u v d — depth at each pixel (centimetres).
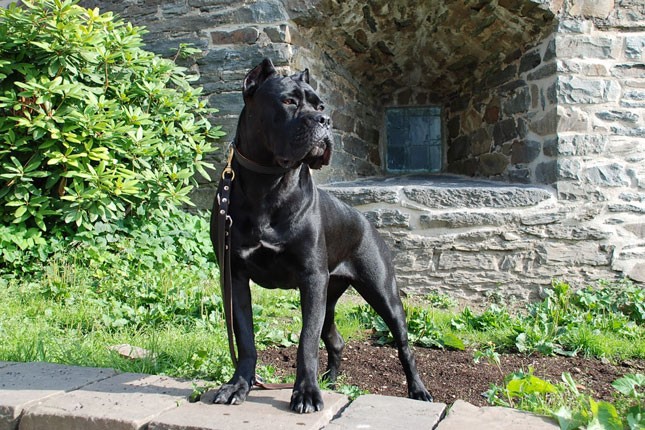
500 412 250
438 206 618
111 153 585
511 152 688
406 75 791
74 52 574
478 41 701
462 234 613
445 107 822
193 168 638
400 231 620
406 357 364
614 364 449
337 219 336
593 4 618
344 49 715
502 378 402
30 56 578
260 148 281
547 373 417
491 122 725
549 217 611
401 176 789
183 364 344
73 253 555
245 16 652
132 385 284
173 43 673
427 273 618
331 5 642
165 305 491
